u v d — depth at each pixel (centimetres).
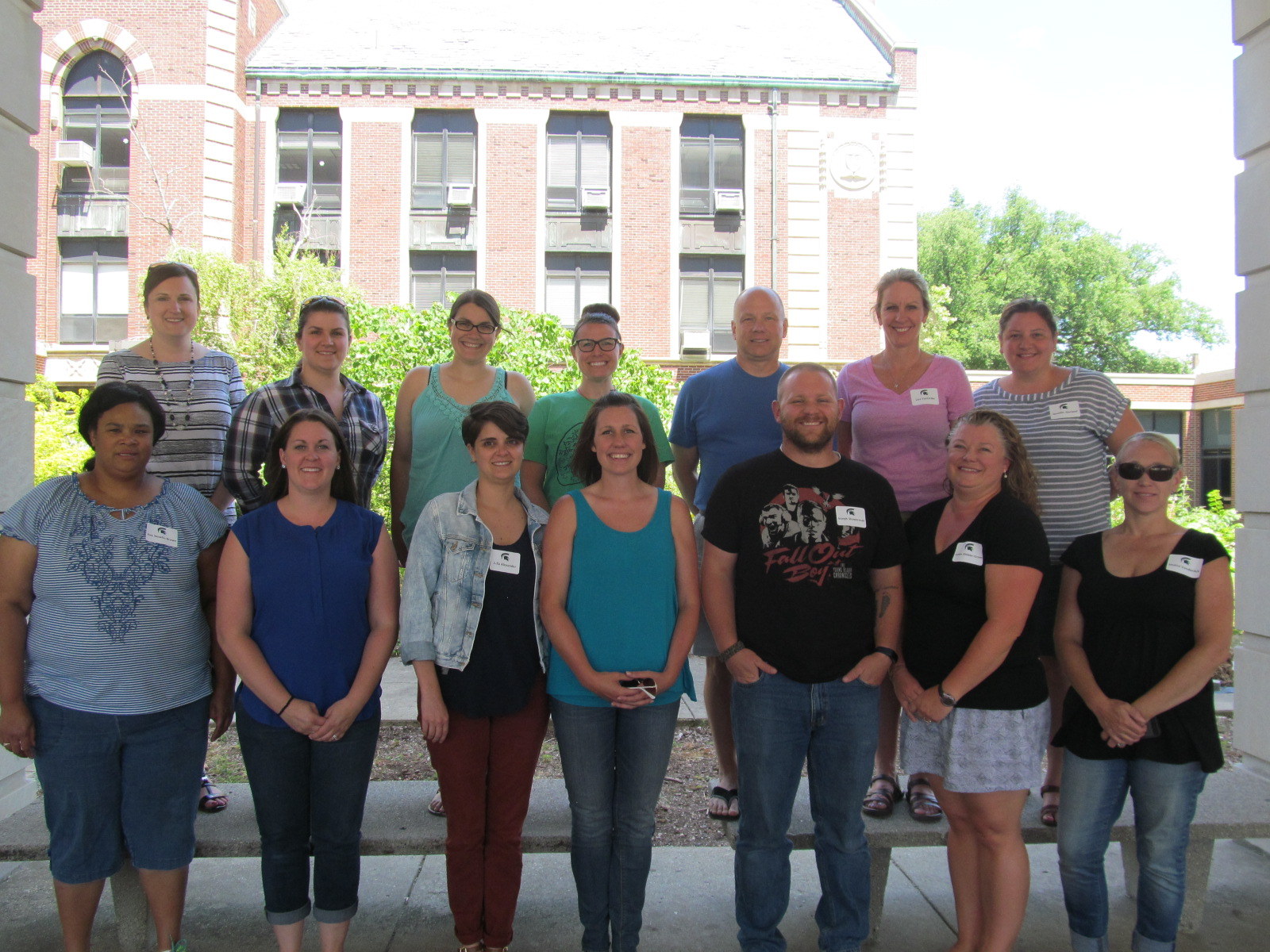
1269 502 368
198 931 322
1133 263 4041
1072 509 341
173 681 271
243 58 1750
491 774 276
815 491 280
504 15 1978
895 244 1808
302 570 265
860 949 290
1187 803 272
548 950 310
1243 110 378
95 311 1695
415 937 320
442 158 1781
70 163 1664
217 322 1420
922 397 344
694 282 1809
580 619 276
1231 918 336
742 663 276
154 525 270
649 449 294
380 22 1931
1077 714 284
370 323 1003
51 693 261
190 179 1669
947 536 288
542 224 1780
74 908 268
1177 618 271
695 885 358
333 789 267
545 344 1100
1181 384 2389
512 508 287
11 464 354
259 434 326
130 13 1670
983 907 282
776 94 1794
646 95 1791
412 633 269
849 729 275
